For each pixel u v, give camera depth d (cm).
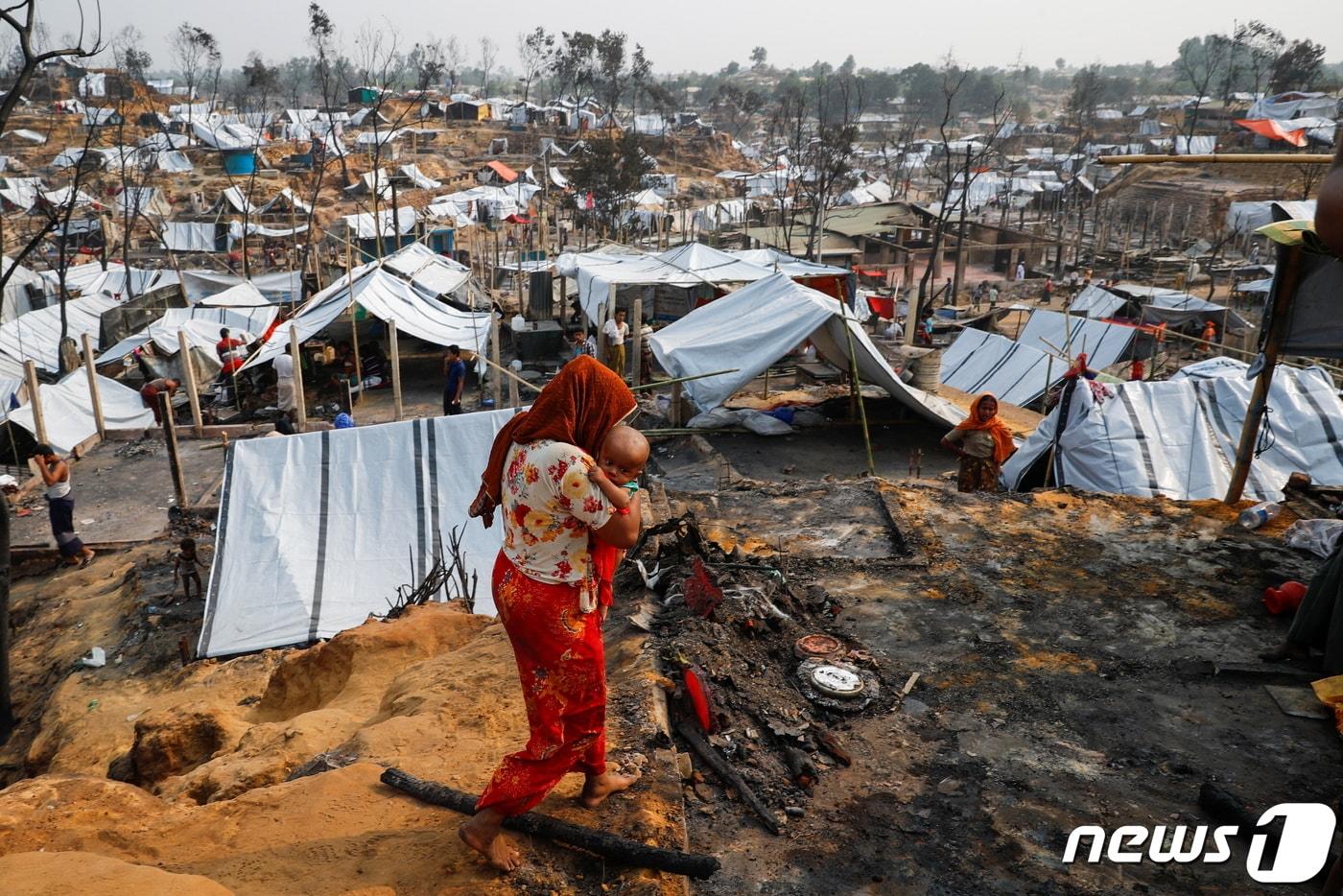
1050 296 4978
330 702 536
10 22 984
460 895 291
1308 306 674
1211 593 584
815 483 787
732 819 383
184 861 316
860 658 499
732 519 717
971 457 965
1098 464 1100
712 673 453
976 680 489
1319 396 1143
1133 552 643
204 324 2806
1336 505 708
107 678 1080
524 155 9394
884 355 2125
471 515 318
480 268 4484
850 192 7856
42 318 3291
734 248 5550
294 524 1081
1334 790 401
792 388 2312
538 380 2583
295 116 10181
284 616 1017
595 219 6425
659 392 2256
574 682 296
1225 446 1116
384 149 8031
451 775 359
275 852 314
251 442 1123
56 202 5800
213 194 7038
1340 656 469
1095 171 8712
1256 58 10712
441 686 448
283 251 5628
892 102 18788
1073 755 429
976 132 14838
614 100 10694
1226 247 5731
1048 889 348
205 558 1320
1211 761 424
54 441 1895
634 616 492
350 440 1132
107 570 1406
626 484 285
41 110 8750
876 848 370
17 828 355
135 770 530
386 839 320
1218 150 8006
